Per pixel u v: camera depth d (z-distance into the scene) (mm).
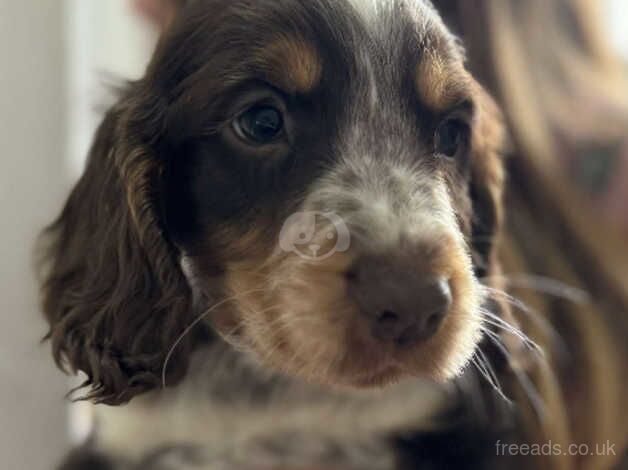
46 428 259
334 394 230
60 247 212
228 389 228
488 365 215
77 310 202
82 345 201
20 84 255
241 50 180
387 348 163
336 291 163
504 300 222
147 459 231
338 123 180
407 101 185
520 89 257
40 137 256
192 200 191
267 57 178
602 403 244
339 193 174
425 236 165
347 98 181
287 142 180
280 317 174
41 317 236
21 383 256
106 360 197
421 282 159
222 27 183
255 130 180
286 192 179
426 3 198
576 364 247
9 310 256
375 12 185
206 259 193
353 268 163
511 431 233
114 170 199
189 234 194
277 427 232
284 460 233
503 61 257
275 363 178
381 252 161
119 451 231
